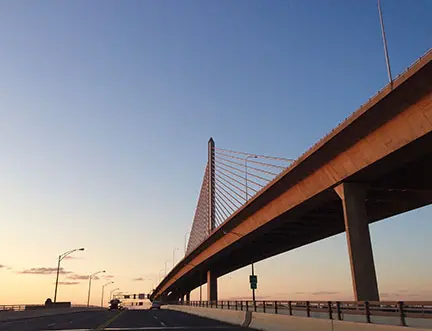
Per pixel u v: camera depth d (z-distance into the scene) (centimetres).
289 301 2772
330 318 2206
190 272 10550
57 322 4022
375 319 1902
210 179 8725
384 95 2642
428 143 2692
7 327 3284
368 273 3234
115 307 9744
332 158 3462
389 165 3092
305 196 4041
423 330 1411
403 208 4597
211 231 7706
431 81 2391
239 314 3594
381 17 2766
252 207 5247
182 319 4553
